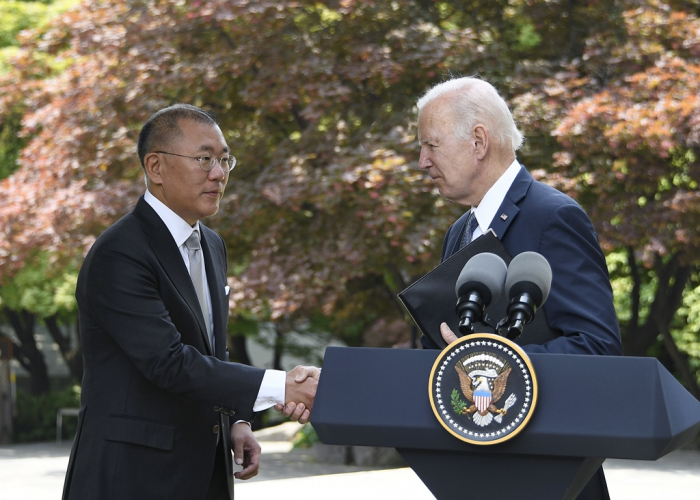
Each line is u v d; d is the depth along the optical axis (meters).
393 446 2.47
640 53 15.12
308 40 15.12
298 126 16.89
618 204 14.59
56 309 27.55
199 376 3.81
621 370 2.34
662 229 14.18
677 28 15.23
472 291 2.73
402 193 13.10
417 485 10.77
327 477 11.65
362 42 15.04
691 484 11.45
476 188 3.74
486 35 16.25
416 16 15.84
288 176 14.06
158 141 4.22
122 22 16.47
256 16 14.53
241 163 16.41
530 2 16.06
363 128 15.05
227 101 16.48
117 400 3.97
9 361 30.11
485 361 2.40
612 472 12.80
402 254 14.12
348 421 2.49
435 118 3.75
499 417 2.36
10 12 29.25
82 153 16.95
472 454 2.46
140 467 3.92
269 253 15.06
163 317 3.94
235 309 15.12
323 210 14.96
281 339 33.97
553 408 2.34
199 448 4.07
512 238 3.55
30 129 17.88
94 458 3.93
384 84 15.02
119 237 4.05
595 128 13.63
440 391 2.42
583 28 16.31
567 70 15.30
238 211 14.84
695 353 19.92
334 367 2.56
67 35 17.55
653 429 2.25
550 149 14.84
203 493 4.07
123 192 15.78
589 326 3.14
